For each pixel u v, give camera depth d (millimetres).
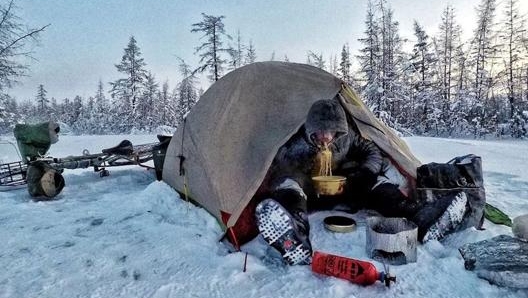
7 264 3258
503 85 36906
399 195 3822
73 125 57094
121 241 3795
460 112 35438
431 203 3527
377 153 4215
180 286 2779
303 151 3893
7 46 15383
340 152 4188
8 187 6785
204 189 4066
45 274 3047
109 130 48781
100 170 7656
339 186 3594
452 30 43781
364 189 4223
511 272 2586
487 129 34531
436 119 35719
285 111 4098
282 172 3809
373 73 31531
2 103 21219
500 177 7430
